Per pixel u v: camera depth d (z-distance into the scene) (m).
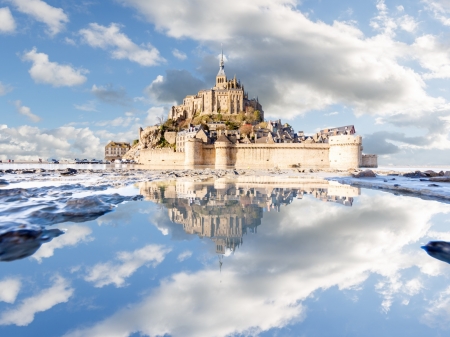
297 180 35.88
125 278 5.54
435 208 14.25
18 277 5.53
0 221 9.14
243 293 4.92
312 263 6.39
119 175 44.97
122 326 3.84
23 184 25.52
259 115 179.50
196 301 4.66
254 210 13.42
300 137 163.00
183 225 10.12
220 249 7.36
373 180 33.56
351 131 119.19
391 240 8.30
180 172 57.34
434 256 6.88
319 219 11.38
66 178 35.56
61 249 7.27
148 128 184.12
